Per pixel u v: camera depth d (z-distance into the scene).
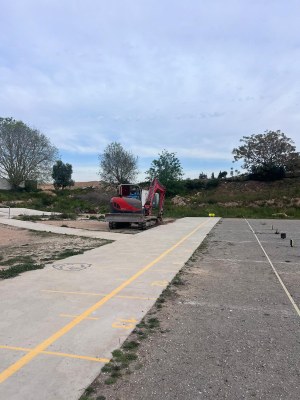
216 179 56.78
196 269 9.83
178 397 3.64
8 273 8.69
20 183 58.94
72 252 11.89
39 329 5.27
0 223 22.59
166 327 5.51
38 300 6.64
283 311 6.34
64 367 4.18
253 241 15.97
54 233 17.92
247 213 36.72
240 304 6.72
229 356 4.57
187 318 5.93
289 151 53.88
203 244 14.73
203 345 4.88
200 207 42.41
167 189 52.97
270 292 7.57
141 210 20.55
